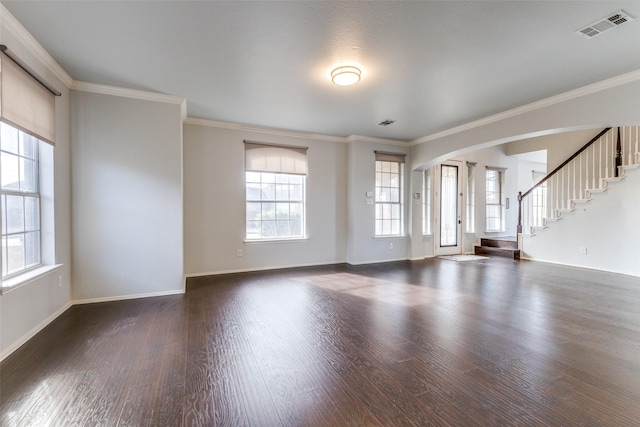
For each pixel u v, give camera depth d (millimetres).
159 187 3855
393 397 1809
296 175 5812
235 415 1652
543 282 4656
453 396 1814
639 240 5168
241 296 3893
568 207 6176
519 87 3617
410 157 6613
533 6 2184
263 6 2180
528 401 1764
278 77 3357
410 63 3039
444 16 2301
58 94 3041
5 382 1967
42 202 2998
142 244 3789
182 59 2961
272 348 2453
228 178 5184
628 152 5449
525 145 7605
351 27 2445
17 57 2328
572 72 3234
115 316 3156
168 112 3891
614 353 2348
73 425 1578
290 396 1821
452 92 3760
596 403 1741
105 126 3588
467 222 7773
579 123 3664
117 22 2369
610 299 3770
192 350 2414
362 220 6156
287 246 5703
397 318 3117
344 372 2090
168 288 3938
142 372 2088
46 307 2908
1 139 2432
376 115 4684
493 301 3688
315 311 3340
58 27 2430
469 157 7668
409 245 6715
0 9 2182
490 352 2371
